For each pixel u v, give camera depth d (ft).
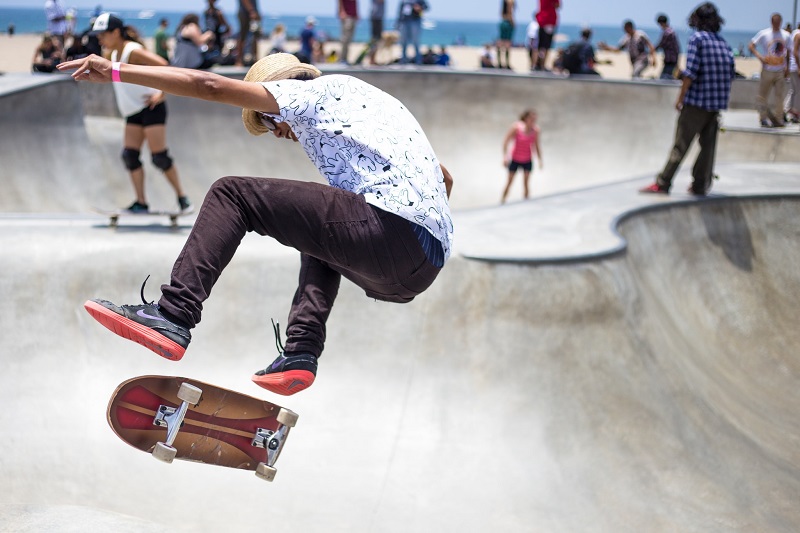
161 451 9.51
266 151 45.11
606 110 51.88
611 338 20.59
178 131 43.19
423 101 51.21
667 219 28.45
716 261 28.71
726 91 29.19
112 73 7.89
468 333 19.83
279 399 18.92
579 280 20.76
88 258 19.80
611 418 19.22
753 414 22.70
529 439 18.43
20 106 36.52
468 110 51.65
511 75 51.88
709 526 17.25
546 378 19.45
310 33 61.05
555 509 17.06
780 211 30.63
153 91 23.45
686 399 20.93
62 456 16.94
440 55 59.47
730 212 30.09
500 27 58.70
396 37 66.28
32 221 21.45
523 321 20.06
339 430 18.38
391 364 19.48
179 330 8.18
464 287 20.25
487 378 19.33
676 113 50.93
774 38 44.68
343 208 8.18
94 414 18.10
